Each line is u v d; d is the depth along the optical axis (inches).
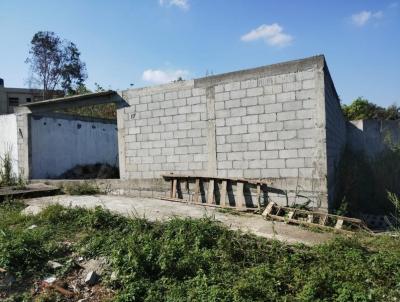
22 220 271.3
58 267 189.8
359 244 197.5
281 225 249.0
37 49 1226.6
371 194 402.6
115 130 615.2
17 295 166.4
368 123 543.2
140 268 177.5
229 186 310.3
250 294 153.4
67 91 1176.2
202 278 167.5
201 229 217.0
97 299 164.2
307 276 167.9
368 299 143.8
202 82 325.1
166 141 349.1
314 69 270.5
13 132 482.6
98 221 245.6
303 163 276.5
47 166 490.9
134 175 372.2
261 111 294.4
